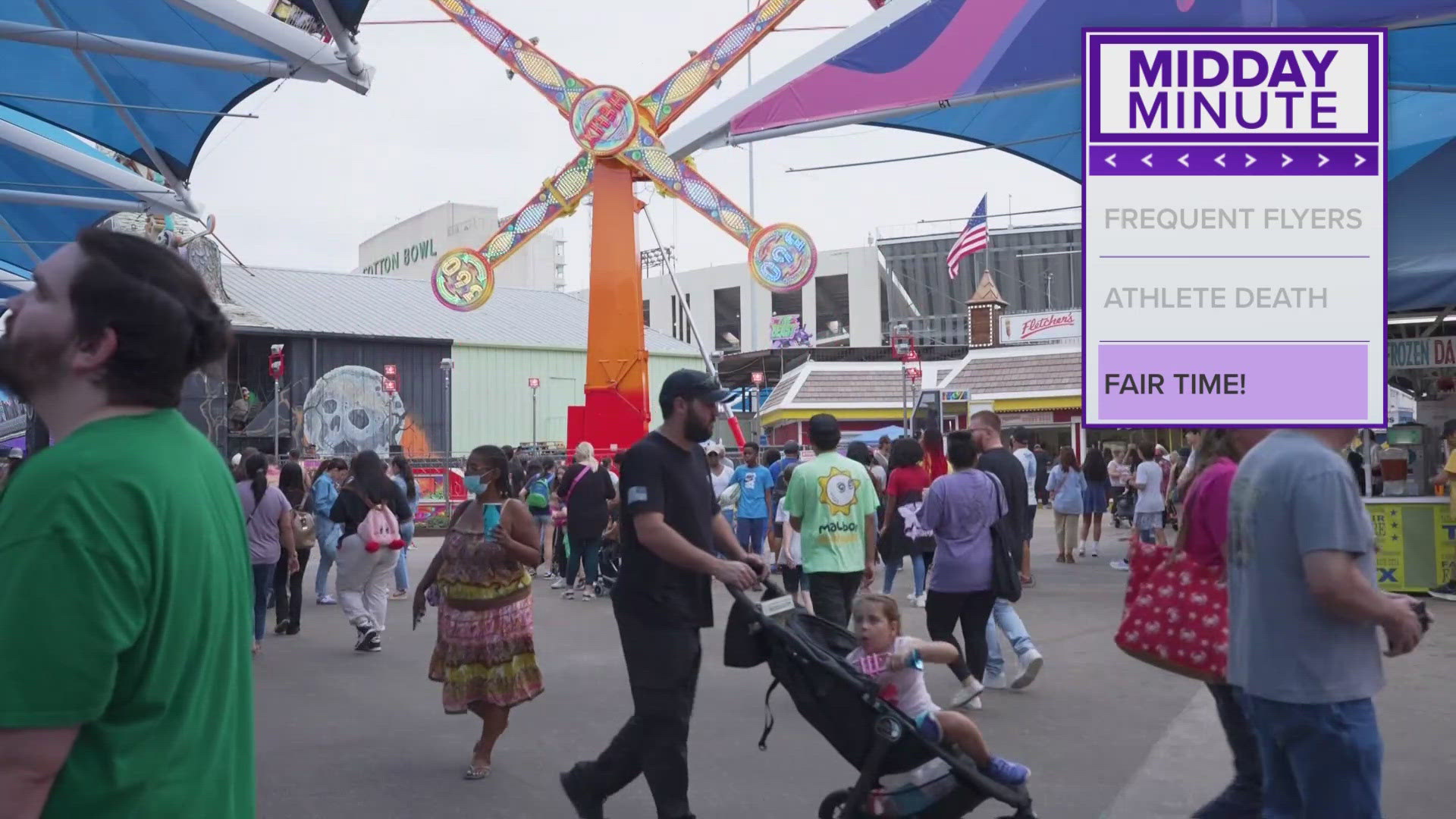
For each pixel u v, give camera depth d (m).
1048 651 9.91
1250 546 3.47
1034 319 48.22
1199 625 4.63
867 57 11.84
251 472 10.83
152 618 1.76
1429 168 12.12
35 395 1.94
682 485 4.92
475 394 44.22
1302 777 3.37
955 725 4.50
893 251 72.31
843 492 8.03
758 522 15.02
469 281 24.89
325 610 14.05
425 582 6.71
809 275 21.53
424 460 30.20
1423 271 11.80
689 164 22.59
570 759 6.75
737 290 78.00
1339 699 3.29
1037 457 24.81
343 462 14.98
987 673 8.41
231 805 1.96
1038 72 11.35
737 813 5.62
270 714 8.01
